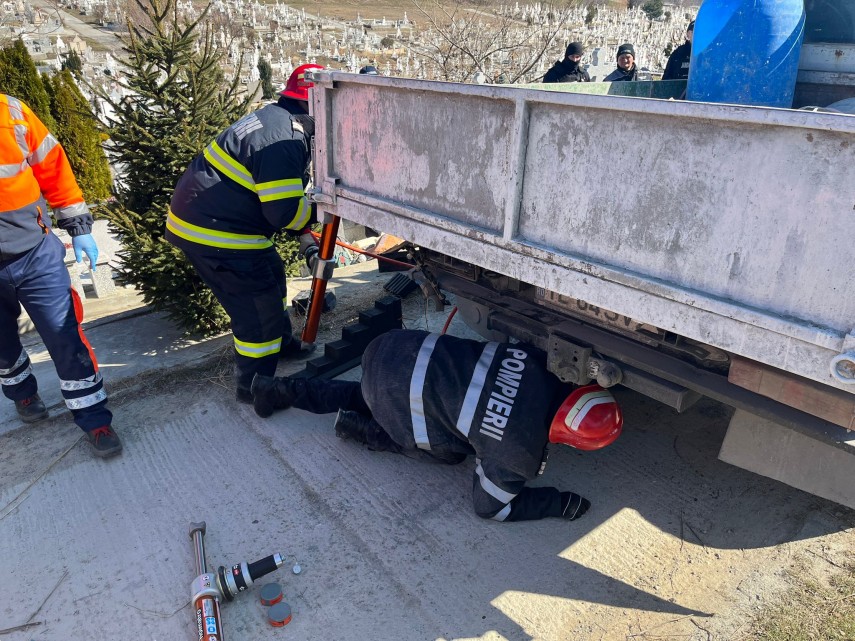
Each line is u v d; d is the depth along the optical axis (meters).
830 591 2.33
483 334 3.19
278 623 2.25
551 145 1.95
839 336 1.45
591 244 1.93
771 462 2.18
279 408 3.36
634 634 2.20
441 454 2.75
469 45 9.95
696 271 1.71
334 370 3.74
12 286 2.93
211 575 2.29
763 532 2.62
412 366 2.61
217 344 4.25
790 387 1.81
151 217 4.18
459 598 2.35
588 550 2.55
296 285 5.26
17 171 2.79
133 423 3.45
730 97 2.39
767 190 1.52
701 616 2.26
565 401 2.44
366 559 2.53
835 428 1.90
